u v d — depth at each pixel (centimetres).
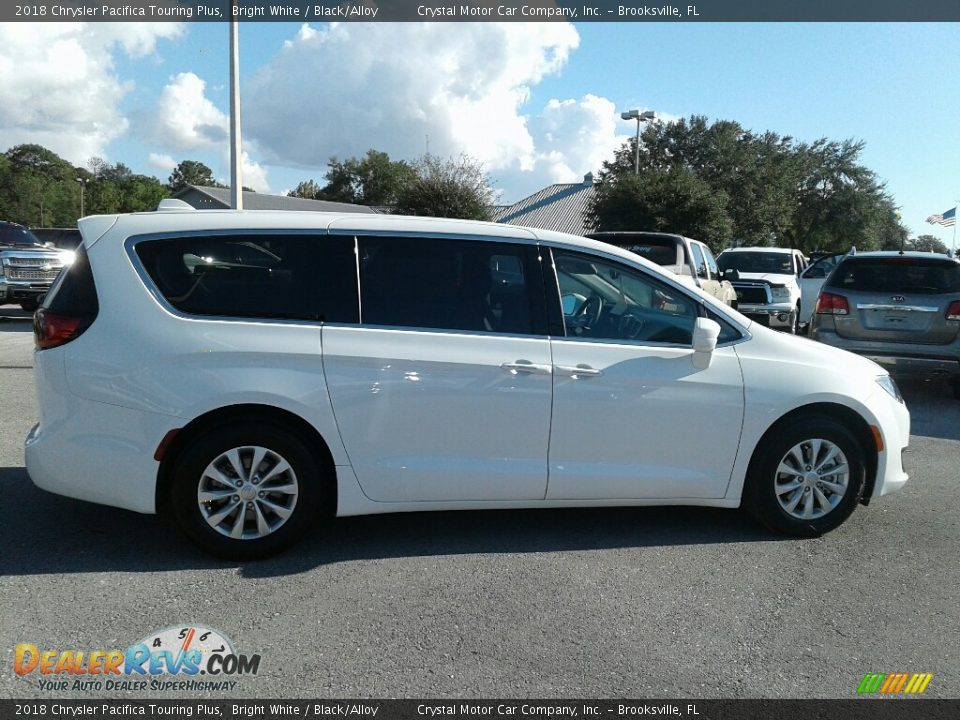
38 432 402
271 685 296
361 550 423
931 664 320
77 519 457
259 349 391
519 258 427
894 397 468
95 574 385
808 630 345
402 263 417
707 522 477
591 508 500
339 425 398
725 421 432
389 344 403
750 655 323
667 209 3288
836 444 445
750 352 441
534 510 494
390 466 407
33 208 9025
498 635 335
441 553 421
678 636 337
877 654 326
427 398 405
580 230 4972
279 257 407
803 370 443
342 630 336
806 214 5794
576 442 420
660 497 435
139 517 462
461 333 413
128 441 388
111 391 386
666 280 442
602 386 419
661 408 425
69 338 391
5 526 444
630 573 400
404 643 326
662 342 435
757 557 423
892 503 521
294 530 404
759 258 1712
